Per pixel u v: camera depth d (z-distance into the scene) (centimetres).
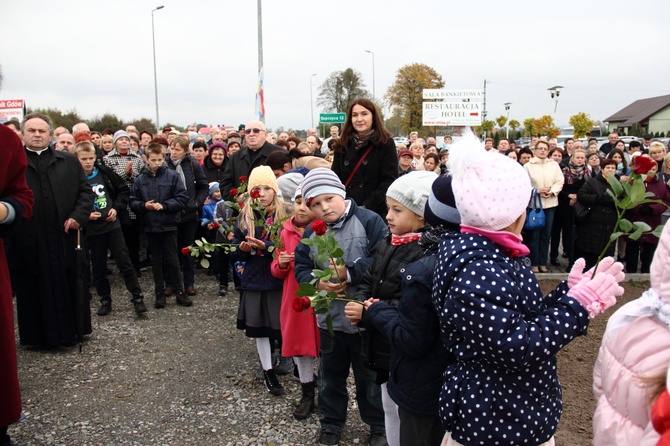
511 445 189
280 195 415
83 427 365
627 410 168
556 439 332
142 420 374
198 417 377
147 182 627
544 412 192
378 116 459
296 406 390
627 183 192
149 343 522
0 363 311
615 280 186
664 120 5431
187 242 700
